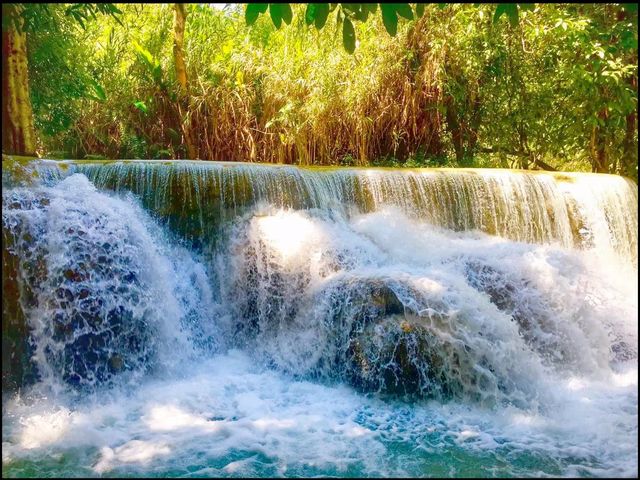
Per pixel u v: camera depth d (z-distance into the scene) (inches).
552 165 462.6
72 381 199.8
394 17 127.0
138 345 216.7
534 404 191.5
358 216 288.4
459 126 439.5
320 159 424.5
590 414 183.6
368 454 158.1
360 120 415.2
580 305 235.1
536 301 233.0
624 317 242.1
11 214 201.5
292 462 153.4
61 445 162.2
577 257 263.9
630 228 329.4
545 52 391.9
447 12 394.3
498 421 181.2
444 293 210.8
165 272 236.7
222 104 427.5
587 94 376.5
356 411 188.2
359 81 404.5
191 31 438.3
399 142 442.3
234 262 253.9
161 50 437.1
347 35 133.0
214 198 264.5
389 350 197.3
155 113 442.3
